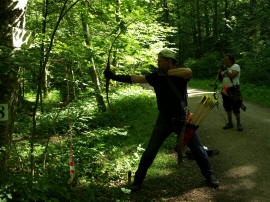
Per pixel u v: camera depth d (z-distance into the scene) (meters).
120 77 3.38
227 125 6.38
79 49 5.53
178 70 3.21
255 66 14.77
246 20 19.66
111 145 5.43
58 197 3.02
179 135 3.38
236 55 19.22
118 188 3.65
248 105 9.45
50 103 8.91
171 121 3.33
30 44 3.16
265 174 3.88
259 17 18.16
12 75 2.91
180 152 3.39
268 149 4.83
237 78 5.89
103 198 3.28
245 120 7.08
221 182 3.79
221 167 4.30
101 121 7.30
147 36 7.03
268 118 7.20
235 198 3.35
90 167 4.25
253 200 3.27
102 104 8.31
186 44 29.80
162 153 5.00
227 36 22.09
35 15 9.11
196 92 13.87
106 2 5.66
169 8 30.28
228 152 4.90
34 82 4.02
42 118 6.54
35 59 2.80
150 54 6.72
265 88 12.30
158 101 3.40
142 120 7.56
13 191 2.62
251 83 13.90
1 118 2.82
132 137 6.09
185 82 3.29
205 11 30.69
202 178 3.96
